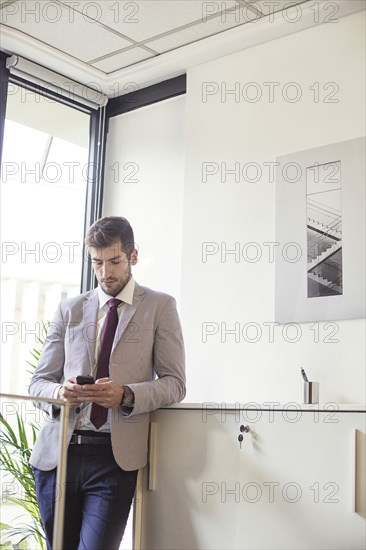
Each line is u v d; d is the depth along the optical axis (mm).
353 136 2980
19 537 3145
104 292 2625
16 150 3703
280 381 2971
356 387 2771
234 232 3244
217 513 2438
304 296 2969
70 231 4102
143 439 2535
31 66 3512
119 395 2395
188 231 3387
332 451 2270
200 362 3209
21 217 4934
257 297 3111
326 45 3133
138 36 3395
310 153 3078
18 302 5250
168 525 2535
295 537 2289
